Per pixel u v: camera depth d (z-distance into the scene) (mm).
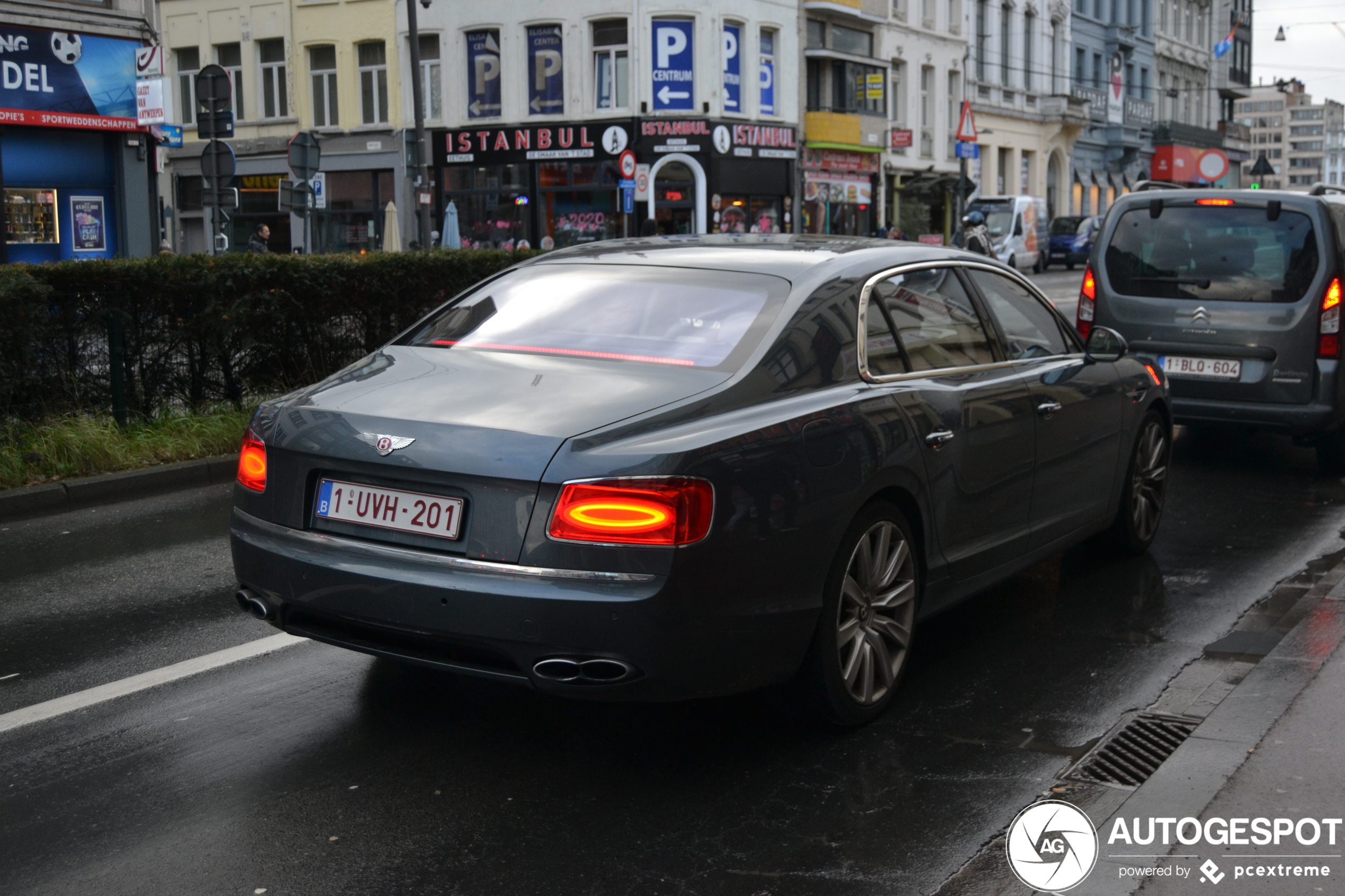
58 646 5344
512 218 38219
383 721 4426
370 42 38938
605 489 3584
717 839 3553
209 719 4465
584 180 37500
